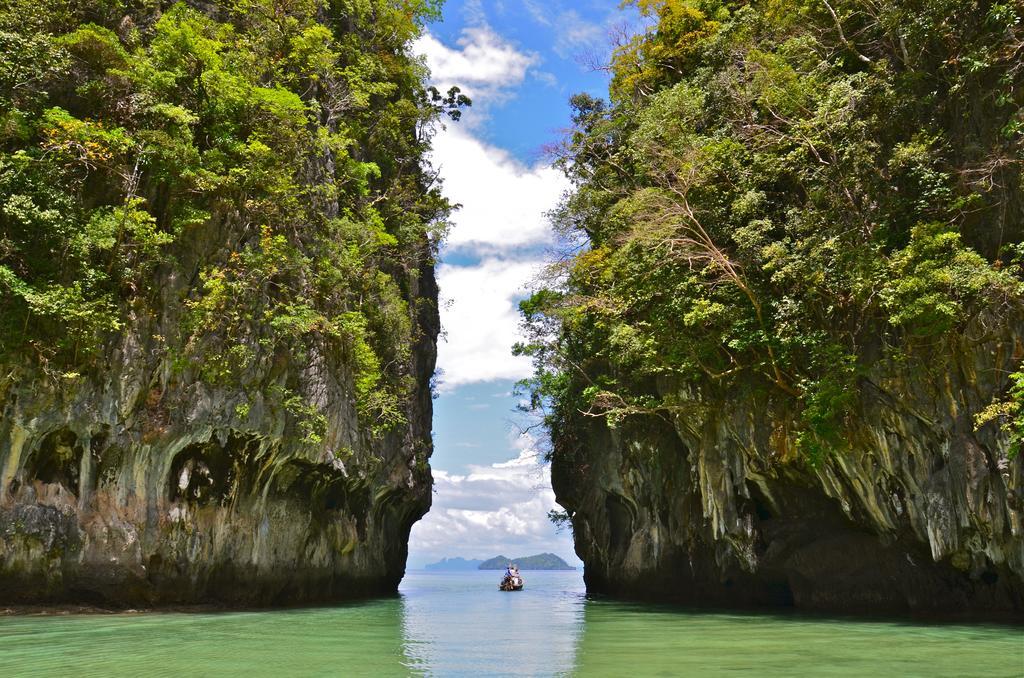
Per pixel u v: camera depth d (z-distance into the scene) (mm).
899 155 18047
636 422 28859
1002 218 16703
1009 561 16219
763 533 22844
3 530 17844
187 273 21156
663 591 28859
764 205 22656
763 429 21766
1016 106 16594
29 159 18812
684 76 28906
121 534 18984
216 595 20812
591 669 10664
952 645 13102
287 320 22094
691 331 22562
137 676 9812
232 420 20797
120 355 19531
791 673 10125
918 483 18281
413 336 36188
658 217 22531
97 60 21219
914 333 17078
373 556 32406
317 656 12047
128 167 20828
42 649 12406
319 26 26719
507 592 44062
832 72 22094
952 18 18094
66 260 19344
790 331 20000
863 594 21094
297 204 23906
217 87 22203
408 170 38281
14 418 18219
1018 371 15922
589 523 36781
